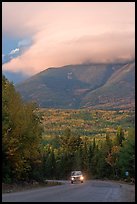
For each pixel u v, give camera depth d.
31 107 47.38
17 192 35.47
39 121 49.28
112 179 111.44
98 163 122.06
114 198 29.86
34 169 55.00
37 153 47.94
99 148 139.62
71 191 37.88
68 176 132.12
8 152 42.94
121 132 118.19
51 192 35.53
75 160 134.75
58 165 131.75
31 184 51.50
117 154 112.69
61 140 154.00
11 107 43.50
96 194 34.00
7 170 44.41
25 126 44.44
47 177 128.38
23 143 45.31
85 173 132.50
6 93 43.59
